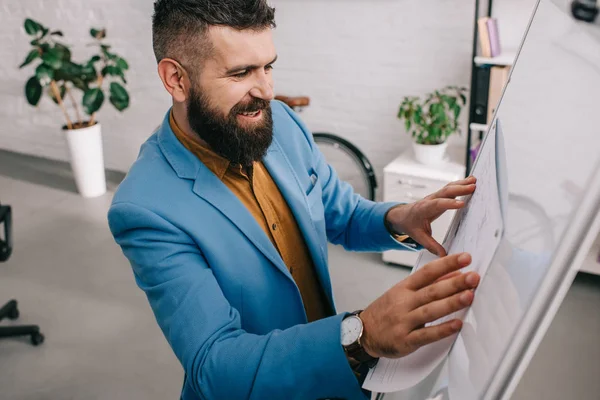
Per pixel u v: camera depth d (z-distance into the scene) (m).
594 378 2.07
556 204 0.40
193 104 0.83
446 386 0.52
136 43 3.59
